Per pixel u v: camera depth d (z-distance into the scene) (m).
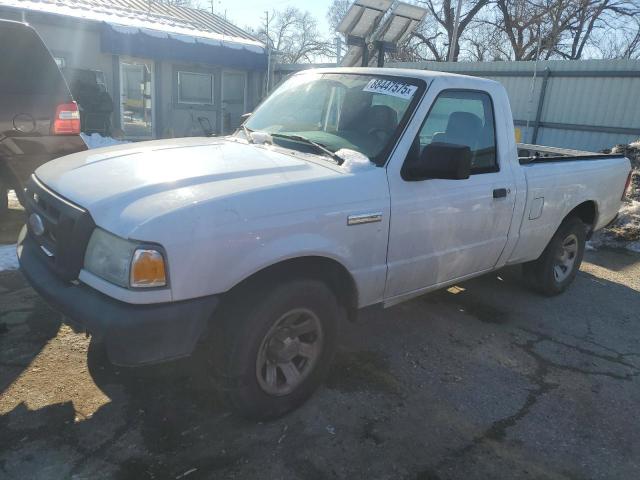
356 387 3.39
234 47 15.02
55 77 5.32
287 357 2.94
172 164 3.04
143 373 3.32
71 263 2.61
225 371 2.75
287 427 2.95
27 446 2.66
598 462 2.87
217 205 2.58
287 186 2.84
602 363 3.96
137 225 2.42
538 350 4.09
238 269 2.60
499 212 4.02
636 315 4.94
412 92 3.53
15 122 5.12
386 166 3.26
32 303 4.11
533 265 5.05
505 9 29.38
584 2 26.66
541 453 2.91
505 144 4.09
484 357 3.91
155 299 2.44
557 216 4.72
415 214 3.37
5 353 3.43
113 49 12.78
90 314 2.46
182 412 3.00
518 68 13.52
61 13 12.41
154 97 14.61
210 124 15.98
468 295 5.09
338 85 3.90
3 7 11.44
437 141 3.61
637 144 9.57
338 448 2.81
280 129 3.90
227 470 2.60
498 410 3.27
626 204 8.17
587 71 12.39
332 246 2.95
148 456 2.65
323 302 3.02
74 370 3.31
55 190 2.91
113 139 12.69
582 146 12.80
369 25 9.03
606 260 6.69
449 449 2.88
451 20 30.72
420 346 4.00
